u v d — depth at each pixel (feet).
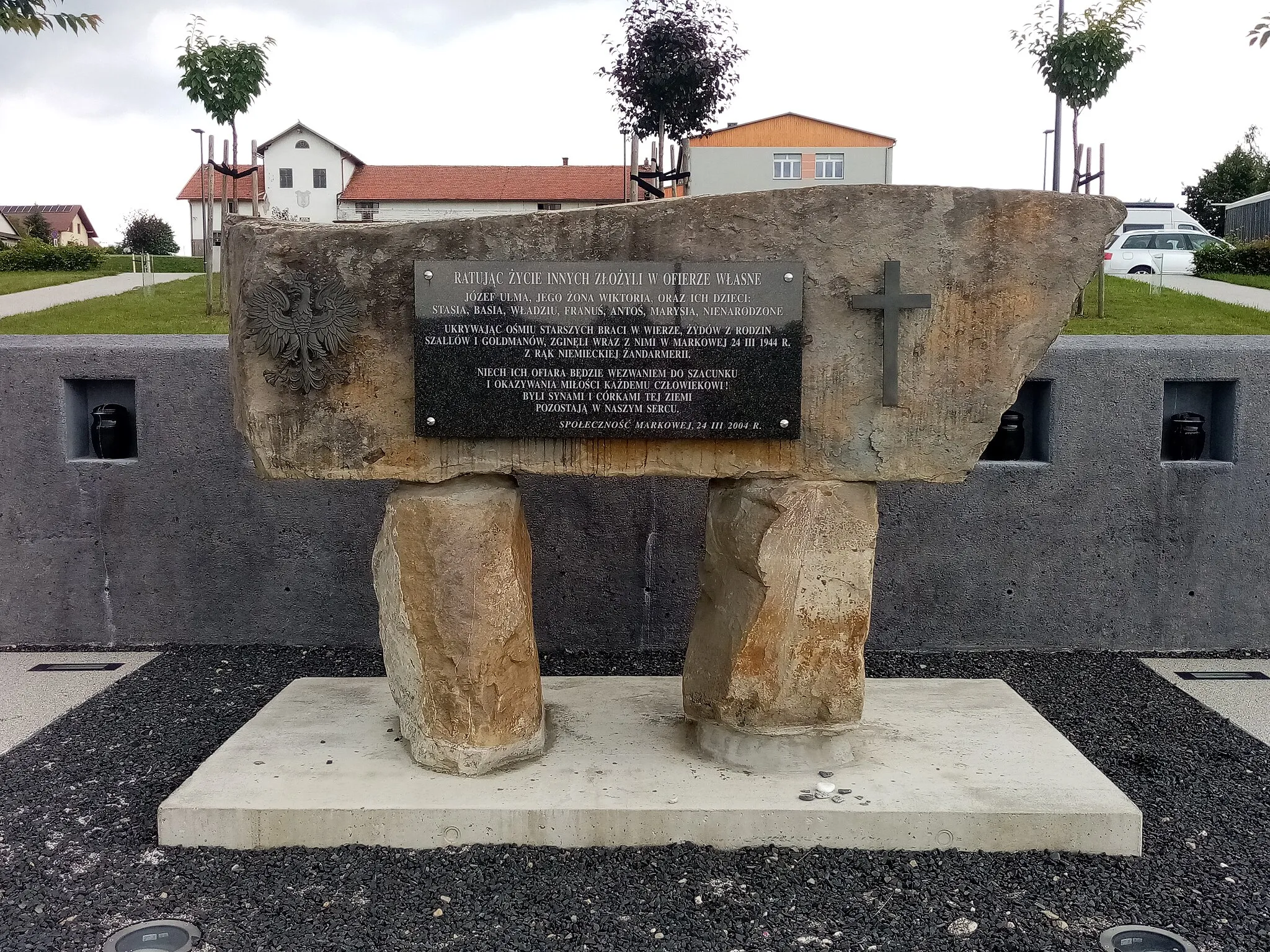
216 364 17.80
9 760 13.44
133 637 18.47
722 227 11.17
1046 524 17.92
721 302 11.21
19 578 18.33
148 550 18.25
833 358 11.37
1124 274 48.49
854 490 11.70
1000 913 9.90
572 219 11.13
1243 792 12.64
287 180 78.28
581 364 11.28
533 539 18.10
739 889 10.27
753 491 11.72
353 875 10.49
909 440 11.50
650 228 11.16
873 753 12.48
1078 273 11.21
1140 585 18.01
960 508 17.90
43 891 10.25
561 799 11.16
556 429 11.38
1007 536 17.95
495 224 11.15
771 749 12.00
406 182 79.20
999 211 11.12
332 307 11.23
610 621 18.30
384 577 12.09
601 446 11.55
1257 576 17.95
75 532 18.22
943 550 18.01
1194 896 10.22
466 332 11.23
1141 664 17.51
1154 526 17.87
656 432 11.39
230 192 77.66
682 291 11.19
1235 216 70.79
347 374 11.39
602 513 18.04
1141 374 17.52
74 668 17.29
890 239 11.18
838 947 9.41
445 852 10.89
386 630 12.24
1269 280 43.62
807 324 11.32
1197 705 15.61
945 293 11.25
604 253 11.19
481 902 10.03
